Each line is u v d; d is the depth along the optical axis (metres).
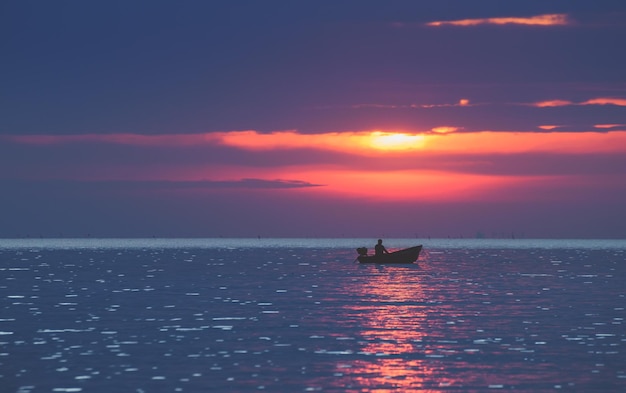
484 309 92.81
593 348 64.31
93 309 93.12
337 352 62.75
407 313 88.94
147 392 49.19
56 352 62.75
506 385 51.03
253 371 55.38
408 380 52.47
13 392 49.25
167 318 84.31
